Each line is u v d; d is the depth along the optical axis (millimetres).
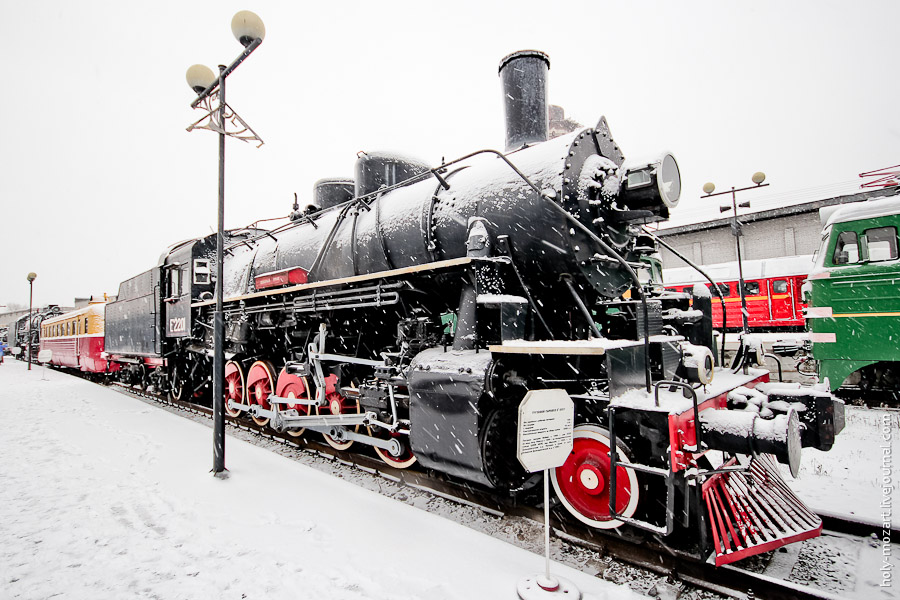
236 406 7555
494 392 3568
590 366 3855
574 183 3791
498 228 4121
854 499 4211
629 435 3303
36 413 9000
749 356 4633
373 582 2879
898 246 6965
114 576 3018
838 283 7441
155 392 11398
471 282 4031
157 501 4266
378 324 5504
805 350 8352
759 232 18953
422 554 3234
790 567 3248
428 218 4609
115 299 14438
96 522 3834
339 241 5777
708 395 3363
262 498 4309
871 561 3320
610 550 3291
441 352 4094
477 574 2973
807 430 3641
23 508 4133
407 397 4445
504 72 5199
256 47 4836
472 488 4527
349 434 5453
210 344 8320
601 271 3893
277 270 6859
